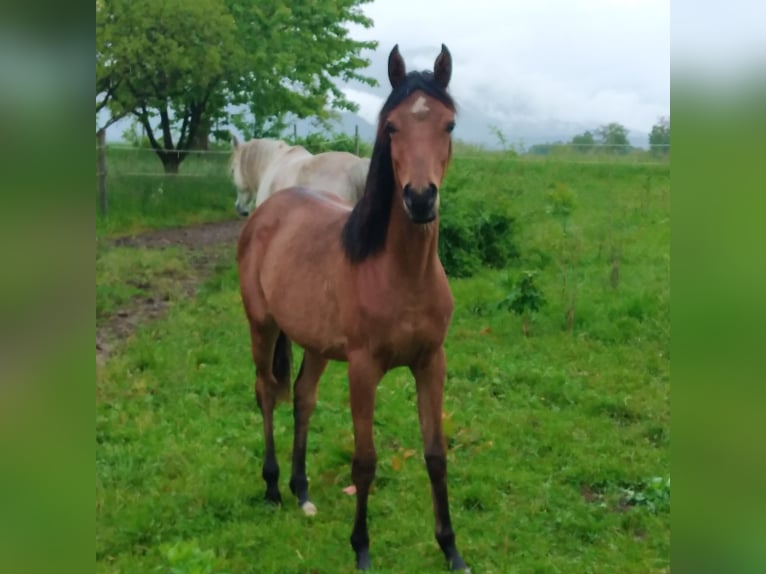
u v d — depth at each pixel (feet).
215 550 12.10
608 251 31.55
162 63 46.29
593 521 12.57
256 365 14.53
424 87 10.25
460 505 13.33
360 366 11.22
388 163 10.66
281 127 58.08
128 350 21.11
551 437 15.76
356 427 11.36
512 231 31.45
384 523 12.80
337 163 25.61
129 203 46.50
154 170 55.77
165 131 54.49
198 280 30.78
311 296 12.39
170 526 12.75
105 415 16.90
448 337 22.30
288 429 16.56
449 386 18.56
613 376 19.13
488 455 15.05
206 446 15.58
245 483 14.25
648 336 22.11
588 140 68.64
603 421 16.60
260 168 31.81
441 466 11.50
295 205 14.24
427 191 9.67
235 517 13.21
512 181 43.83
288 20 55.26
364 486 11.41
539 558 11.62
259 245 14.42
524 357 20.58
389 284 10.81
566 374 19.33
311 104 57.31
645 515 12.80
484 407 17.37
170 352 20.74
